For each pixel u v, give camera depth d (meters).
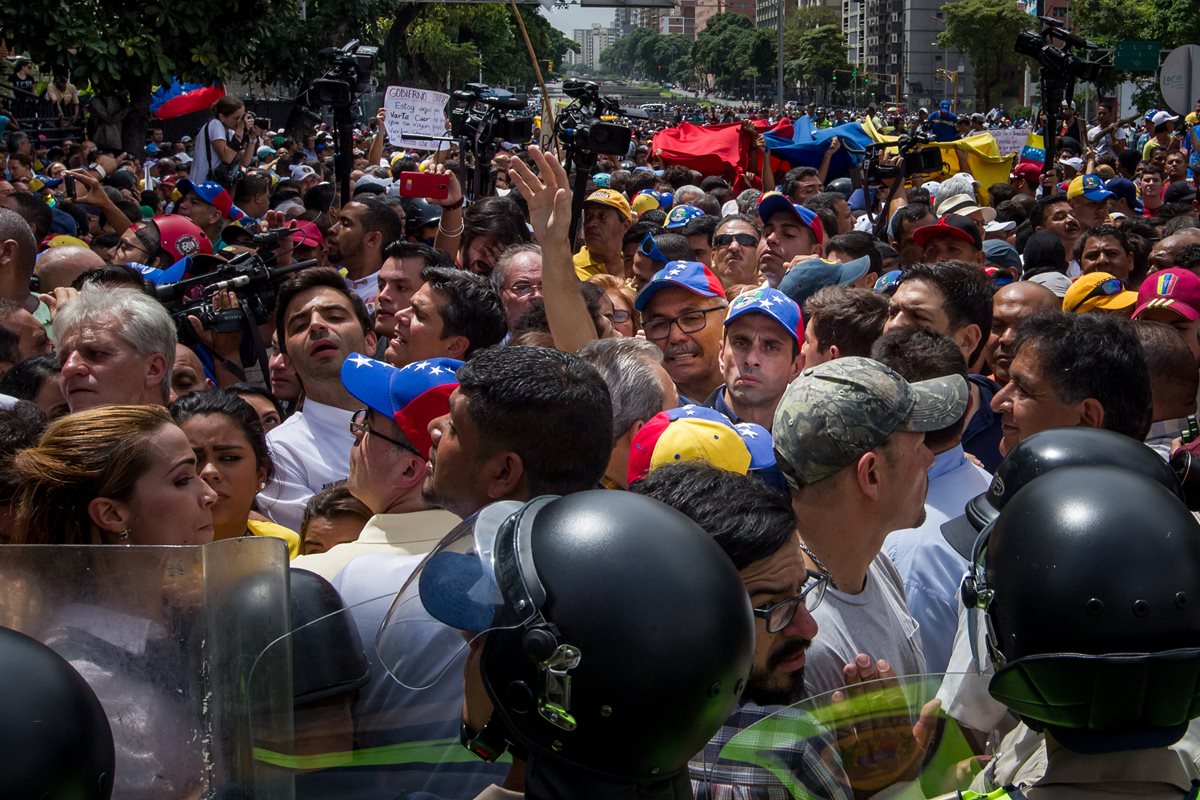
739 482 2.09
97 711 1.36
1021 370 3.20
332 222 7.54
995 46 88.94
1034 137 14.60
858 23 140.38
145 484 2.38
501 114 8.81
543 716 1.45
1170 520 1.57
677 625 1.43
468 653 1.64
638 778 1.49
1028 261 7.14
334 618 1.76
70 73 14.42
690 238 6.85
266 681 1.62
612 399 3.15
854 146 12.16
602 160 15.88
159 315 3.55
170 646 1.59
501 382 2.40
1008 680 1.59
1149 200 12.02
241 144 11.62
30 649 1.33
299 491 4.13
